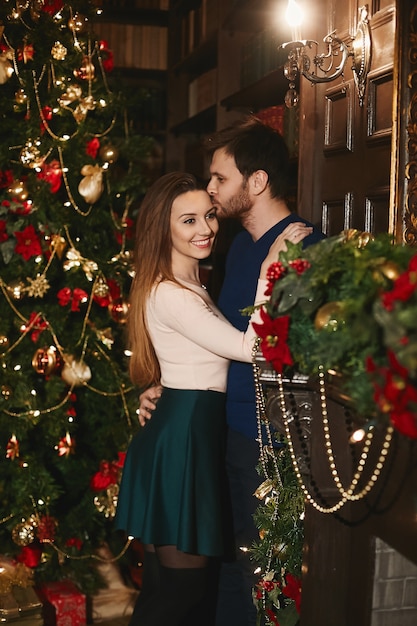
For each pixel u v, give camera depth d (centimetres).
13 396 301
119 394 324
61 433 314
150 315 233
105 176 319
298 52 221
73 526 321
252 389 229
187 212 228
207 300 231
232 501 241
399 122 209
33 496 304
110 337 314
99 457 329
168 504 226
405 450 146
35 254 298
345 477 174
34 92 304
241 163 235
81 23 309
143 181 335
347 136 262
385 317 121
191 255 232
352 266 145
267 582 226
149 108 519
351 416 169
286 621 221
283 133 325
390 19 233
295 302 154
